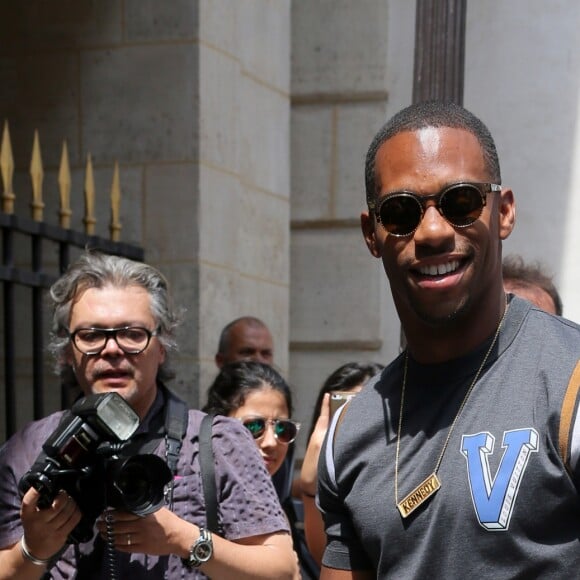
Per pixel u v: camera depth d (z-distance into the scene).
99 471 2.40
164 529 2.47
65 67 5.25
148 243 5.07
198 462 2.68
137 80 5.13
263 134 5.62
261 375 3.75
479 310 1.85
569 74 5.82
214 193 5.13
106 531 2.43
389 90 6.03
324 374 6.07
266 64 5.66
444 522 1.78
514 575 1.72
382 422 1.92
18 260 5.30
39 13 5.29
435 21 4.07
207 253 5.07
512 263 3.21
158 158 5.08
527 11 5.87
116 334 2.70
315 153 6.10
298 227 6.13
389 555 1.84
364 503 1.88
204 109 5.06
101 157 5.18
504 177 5.88
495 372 1.84
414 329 1.89
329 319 6.06
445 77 4.06
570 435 1.71
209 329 5.06
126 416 2.41
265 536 2.65
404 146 1.87
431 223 1.82
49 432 2.75
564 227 5.80
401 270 1.86
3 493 2.70
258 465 2.74
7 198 4.25
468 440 1.79
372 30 6.05
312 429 4.10
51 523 2.42
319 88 6.10
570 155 5.80
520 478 1.72
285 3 5.86
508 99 5.88
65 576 2.61
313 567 3.78
